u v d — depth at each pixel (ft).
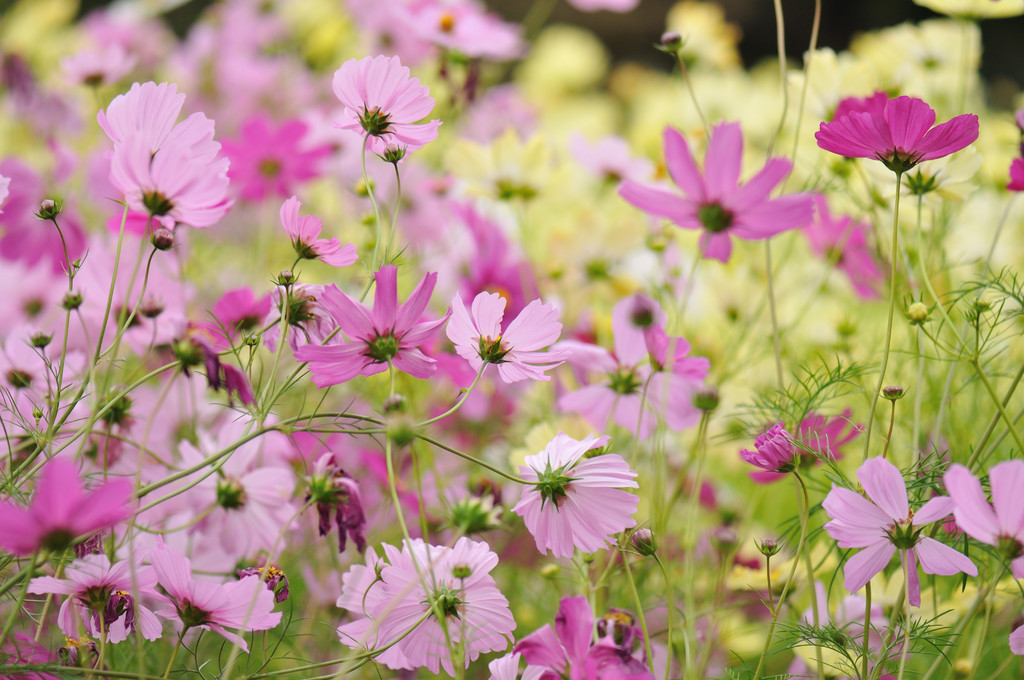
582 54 15.03
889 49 7.04
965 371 6.23
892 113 5.37
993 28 21.57
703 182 5.33
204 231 8.48
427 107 5.55
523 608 6.34
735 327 7.04
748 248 7.37
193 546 5.89
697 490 5.96
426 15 7.68
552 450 5.49
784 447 5.46
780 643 5.71
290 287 5.53
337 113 9.16
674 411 6.07
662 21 23.88
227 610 5.37
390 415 5.30
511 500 6.28
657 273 7.28
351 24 11.43
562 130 12.60
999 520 5.09
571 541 5.47
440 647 5.46
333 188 8.52
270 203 7.21
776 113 9.36
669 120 10.94
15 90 10.25
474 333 5.49
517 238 7.75
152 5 12.84
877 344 6.49
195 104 11.18
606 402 6.12
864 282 6.67
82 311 6.09
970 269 7.29
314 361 5.38
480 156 6.89
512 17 23.02
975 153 5.81
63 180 7.50
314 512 6.21
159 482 5.36
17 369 5.84
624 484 5.44
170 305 6.17
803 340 7.33
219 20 11.93
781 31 5.96
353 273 6.91
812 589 5.60
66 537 5.06
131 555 5.25
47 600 5.53
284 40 11.91
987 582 5.73
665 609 6.22
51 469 5.01
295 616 6.21
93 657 5.54
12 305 7.07
